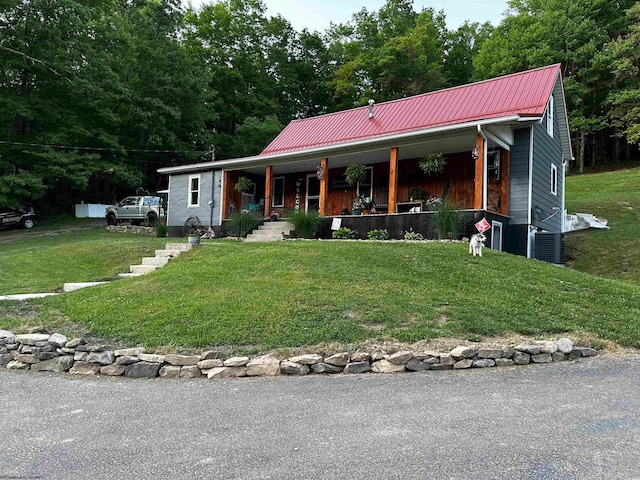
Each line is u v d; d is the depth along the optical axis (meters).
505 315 6.50
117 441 3.46
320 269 8.50
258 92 38.66
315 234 14.35
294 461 3.02
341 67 39.53
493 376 4.95
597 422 3.57
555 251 13.25
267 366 5.28
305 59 41.31
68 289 9.52
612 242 16.23
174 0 29.73
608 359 5.52
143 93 27.75
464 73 40.09
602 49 33.50
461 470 2.81
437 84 35.28
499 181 13.72
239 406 4.22
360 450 3.15
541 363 5.42
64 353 5.90
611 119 34.34
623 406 3.92
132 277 9.24
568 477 2.71
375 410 3.97
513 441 3.22
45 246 16.55
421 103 16.66
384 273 8.27
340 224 13.97
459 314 6.41
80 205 26.98
